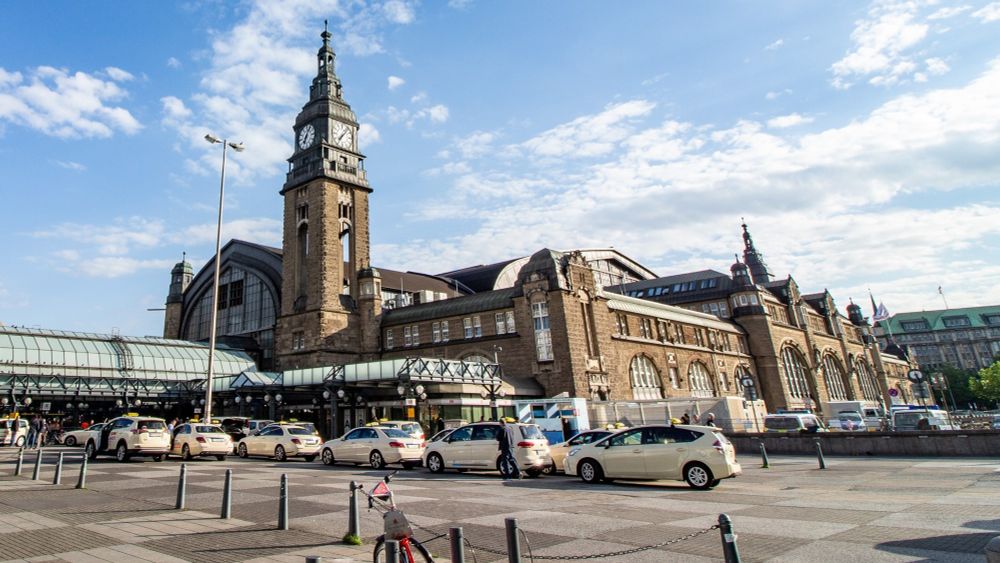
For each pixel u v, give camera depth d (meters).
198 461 29.80
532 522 12.68
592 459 19.80
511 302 54.03
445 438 24.09
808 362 89.69
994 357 171.50
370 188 68.44
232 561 9.62
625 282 116.00
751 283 84.56
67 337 55.50
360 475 22.52
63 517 13.37
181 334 86.19
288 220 67.12
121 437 28.53
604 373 52.81
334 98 69.50
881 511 13.16
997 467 21.38
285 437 30.45
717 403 41.84
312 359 59.06
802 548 10.00
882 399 115.88
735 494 16.70
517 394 47.97
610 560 9.63
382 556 8.80
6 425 45.41
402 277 81.56
